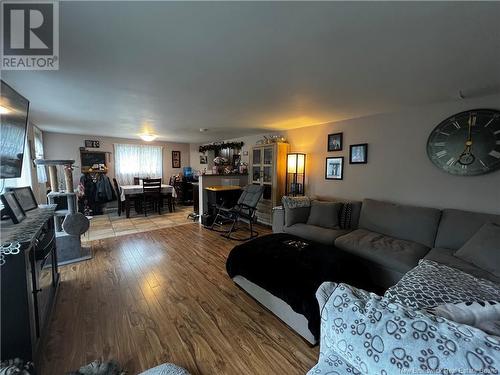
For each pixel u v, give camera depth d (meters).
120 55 1.60
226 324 1.80
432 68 1.76
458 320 0.75
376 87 2.18
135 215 5.59
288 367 1.42
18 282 1.25
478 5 1.07
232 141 6.20
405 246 2.34
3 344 1.24
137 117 3.60
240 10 1.13
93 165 5.98
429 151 2.68
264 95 2.46
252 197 4.36
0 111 1.44
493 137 2.24
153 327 1.75
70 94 2.45
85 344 1.57
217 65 1.75
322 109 2.98
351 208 3.22
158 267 2.77
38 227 1.52
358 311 0.74
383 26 1.25
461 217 2.30
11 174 1.63
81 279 2.46
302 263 1.97
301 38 1.38
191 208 6.57
